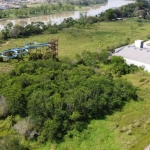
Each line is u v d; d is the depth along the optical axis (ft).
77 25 544.62
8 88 197.16
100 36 457.68
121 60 276.21
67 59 281.74
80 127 164.96
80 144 153.17
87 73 231.09
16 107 176.86
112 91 202.18
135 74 257.96
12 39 428.97
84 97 186.70
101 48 365.61
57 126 157.89
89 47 378.12
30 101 178.81
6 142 145.18
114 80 228.22
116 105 193.16
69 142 153.79
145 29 524.93
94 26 555.28
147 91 221.87
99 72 250.98
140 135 162.20
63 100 180.86
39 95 184.34
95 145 152.76
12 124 169.27
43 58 291.58
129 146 152.05
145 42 315.78
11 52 321.52
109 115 183.42
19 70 236.02
